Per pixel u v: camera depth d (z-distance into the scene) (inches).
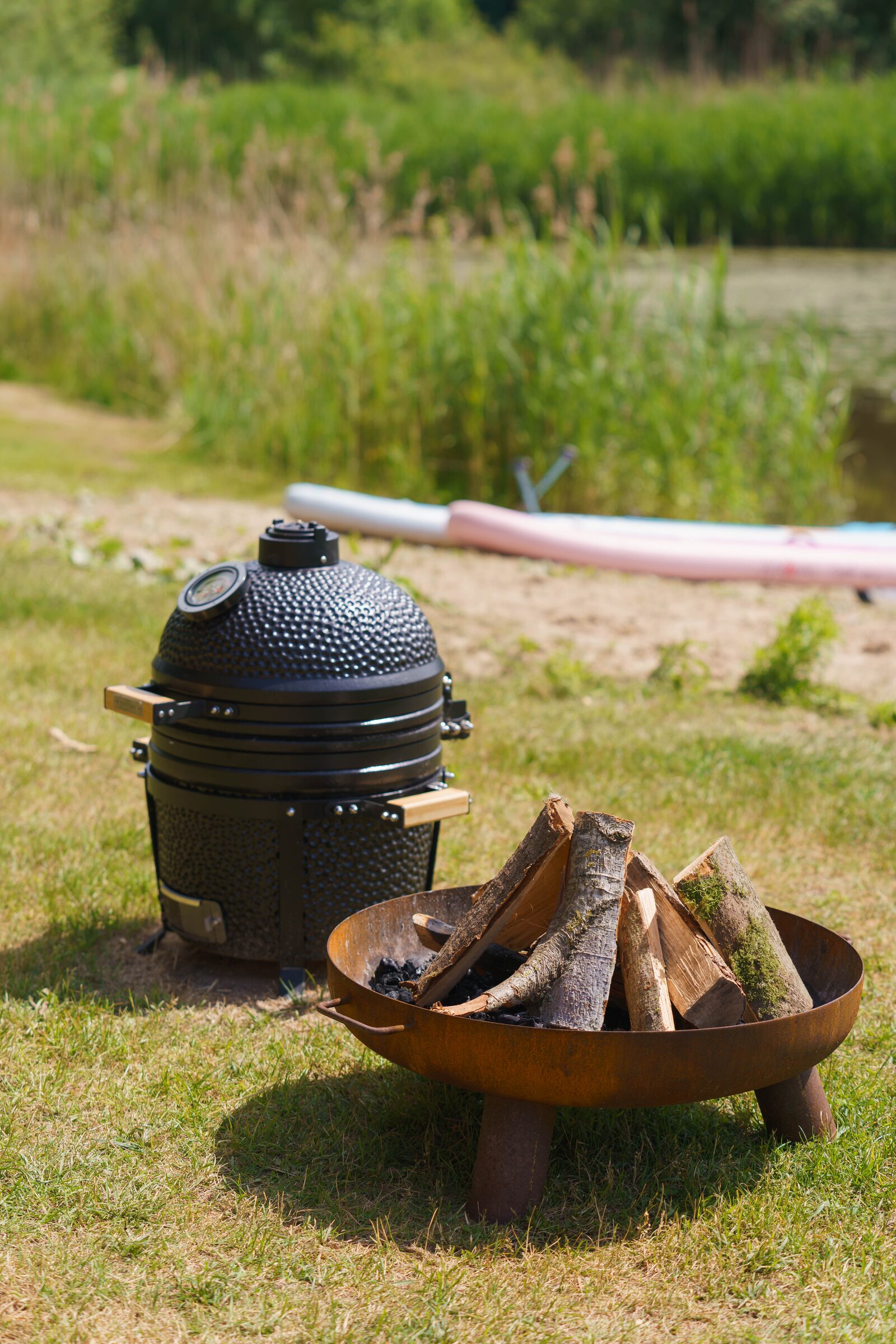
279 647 139.7
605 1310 101.1
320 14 1660.9
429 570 360.2
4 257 617.9
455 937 116.7
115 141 712.4
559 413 436.5
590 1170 118.2
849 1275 105.3
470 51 1626.5
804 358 472.7
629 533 384.8
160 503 412.5
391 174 564.1
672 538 379.9
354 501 395.5
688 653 283.7
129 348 571.2
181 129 698.8
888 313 696.4
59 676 246.5
